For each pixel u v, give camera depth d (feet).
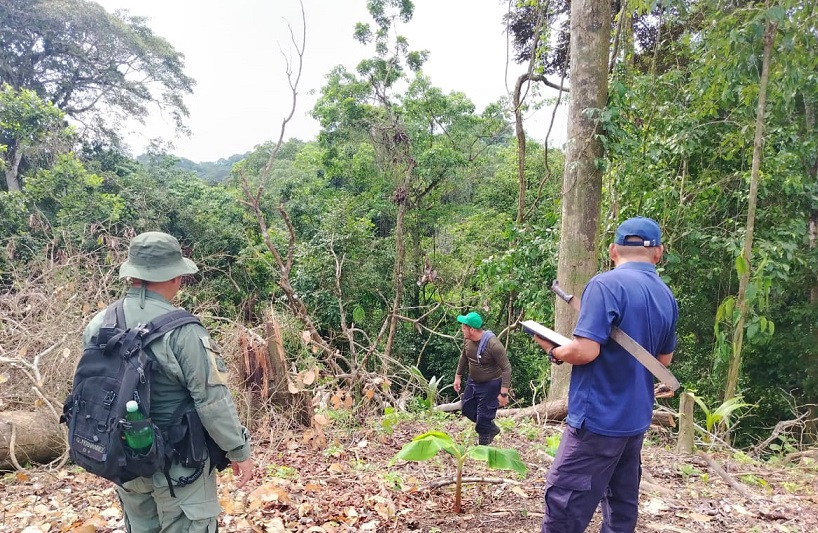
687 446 16.48
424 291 56.54
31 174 53.01
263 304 41.86
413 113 68.39
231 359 19.43
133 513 7.11
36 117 52.31
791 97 22.75
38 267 27.17
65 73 87.86
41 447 14.73
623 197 29.86
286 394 18.65
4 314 21.01
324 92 71.20
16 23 77.82
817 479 14.08
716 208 31.22
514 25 37.99
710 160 29.91
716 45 21.63
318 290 50.65
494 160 83.05
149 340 6.31
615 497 8.53
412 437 18.88
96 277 26.07
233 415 6.66
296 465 15.12
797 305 34.83
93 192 51.98
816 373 33.50
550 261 31.30
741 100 24.12
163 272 6.77
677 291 34.60
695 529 10.43
